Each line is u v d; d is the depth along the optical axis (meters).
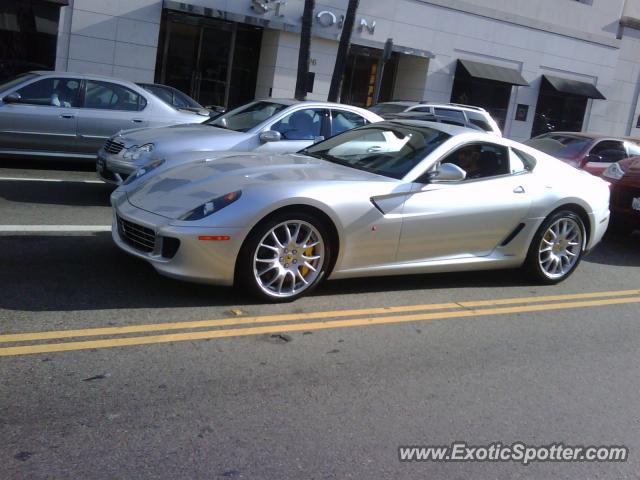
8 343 4.05
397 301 5.68
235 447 3.20
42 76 10.06
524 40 24.81
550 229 6.54
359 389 3.96
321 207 5.06
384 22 21.55
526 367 4.58
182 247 4.72
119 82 10.52
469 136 6.08
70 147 10.16
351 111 8.95
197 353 4.20
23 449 3.01
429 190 5.65
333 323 4.98
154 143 7.83
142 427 3.29
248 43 20.22
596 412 4.01
